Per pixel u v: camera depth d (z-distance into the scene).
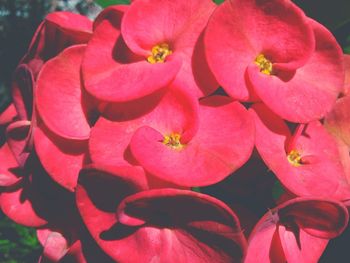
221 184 0.13
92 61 0.13
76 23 0.15
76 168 0.13
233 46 0.13
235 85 0.12
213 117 0.13
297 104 0.13
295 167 0.13
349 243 0.15
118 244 0.12
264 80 0.12
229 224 0.11
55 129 0.13
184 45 0.13
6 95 0.45
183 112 0.13
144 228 0.12
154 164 0.12
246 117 0.12
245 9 0.13
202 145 0.12
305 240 0.13
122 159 0.12
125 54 0.13
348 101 0.14
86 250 0.13
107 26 0.13
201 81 0.13
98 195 0.12
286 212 0.12
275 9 0.13
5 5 0.52
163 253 0.12
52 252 0.14
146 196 0.11
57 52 0.15
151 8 0.13
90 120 0.13
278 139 0.13
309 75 0.13
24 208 0.15
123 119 0.13
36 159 0.14
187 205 0.12
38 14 0.53
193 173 0.12
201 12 0.13
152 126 0.13
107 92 0.13
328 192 0.12
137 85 0.12
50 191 0.14
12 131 0.14
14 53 0.47
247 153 0.12
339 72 0.13
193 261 0.12
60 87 0.13
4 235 0.31
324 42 0.13
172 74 0.12
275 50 0.13
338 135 0.14
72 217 0.14
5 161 0.16
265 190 0.13
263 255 0.13
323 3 0.16
